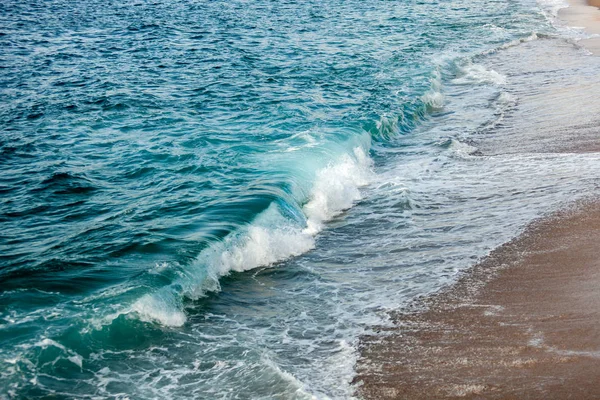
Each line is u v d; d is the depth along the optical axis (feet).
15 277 37.63
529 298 36.09
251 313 36.47
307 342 33.65
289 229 45.21
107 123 69.21
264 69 92.17
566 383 28.81
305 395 28.73
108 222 45.47
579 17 139.23
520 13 143.64
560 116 68.90
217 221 44.47
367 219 48.21
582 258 39.73
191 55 102.47
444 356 31.65
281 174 52.37
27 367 29.91
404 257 42.24
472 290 37.55
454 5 156.76
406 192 51.70
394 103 73.72
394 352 32.35
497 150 61.11
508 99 77.30
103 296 35.42
